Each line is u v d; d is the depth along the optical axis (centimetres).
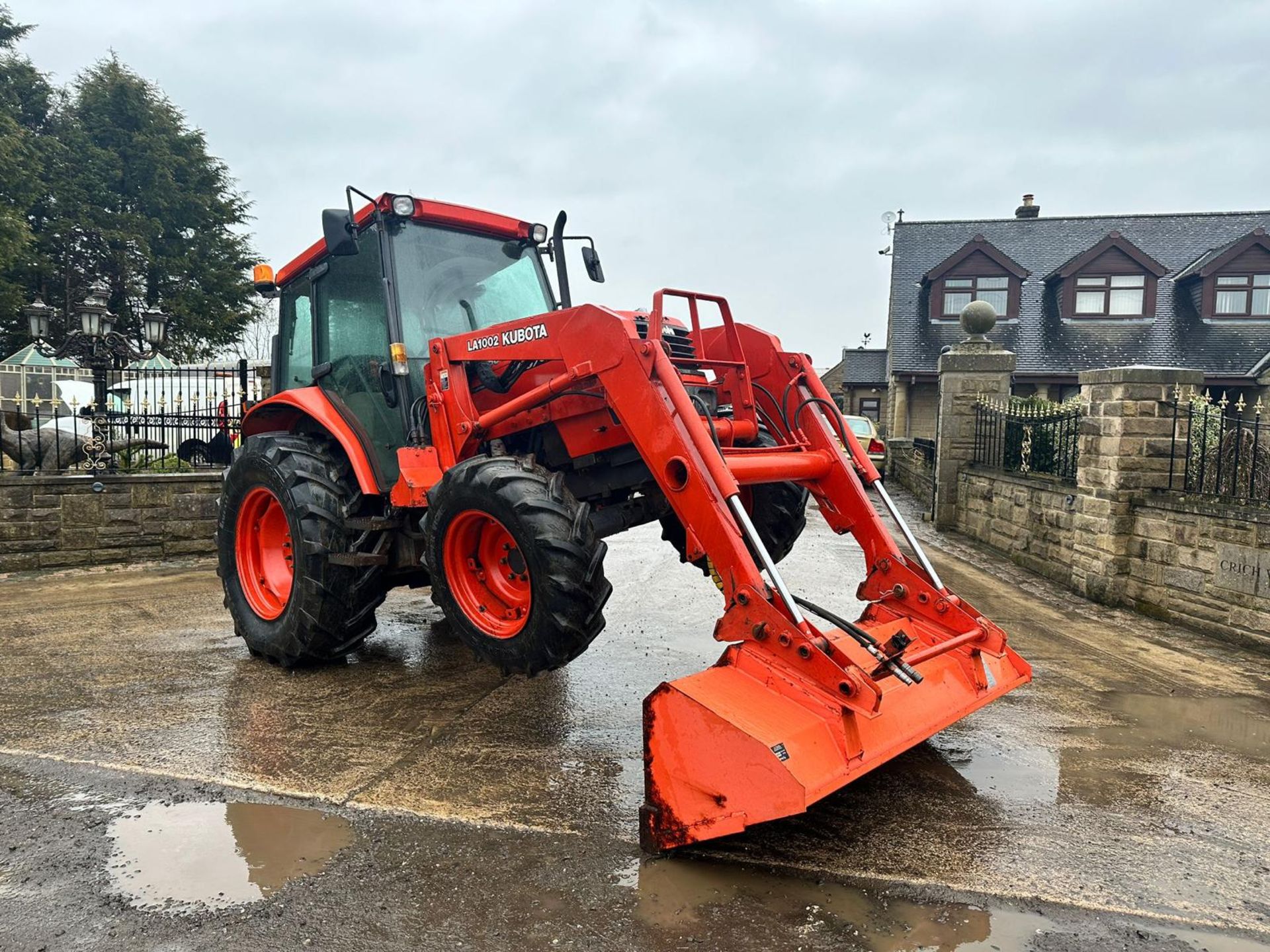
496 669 449
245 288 2988
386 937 215
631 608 603
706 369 379
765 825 277
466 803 290
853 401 2623
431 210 436
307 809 285
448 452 400
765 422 406
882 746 270
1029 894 237
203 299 2852
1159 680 444
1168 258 2267
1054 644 518
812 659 260
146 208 2830
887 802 295
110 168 2753
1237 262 2048
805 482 377
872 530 358
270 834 268
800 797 229
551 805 289
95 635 518
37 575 726
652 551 888
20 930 216
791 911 228
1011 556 838
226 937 214
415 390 421
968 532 994
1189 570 559
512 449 417
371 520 421
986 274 2206
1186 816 288
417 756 331
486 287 464
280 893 234
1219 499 545
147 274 2805
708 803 245
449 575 364
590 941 214
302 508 420
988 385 1023
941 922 223
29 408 1088
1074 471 720
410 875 244
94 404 921
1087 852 262
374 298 435
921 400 2178
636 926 221
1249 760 338
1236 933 221
